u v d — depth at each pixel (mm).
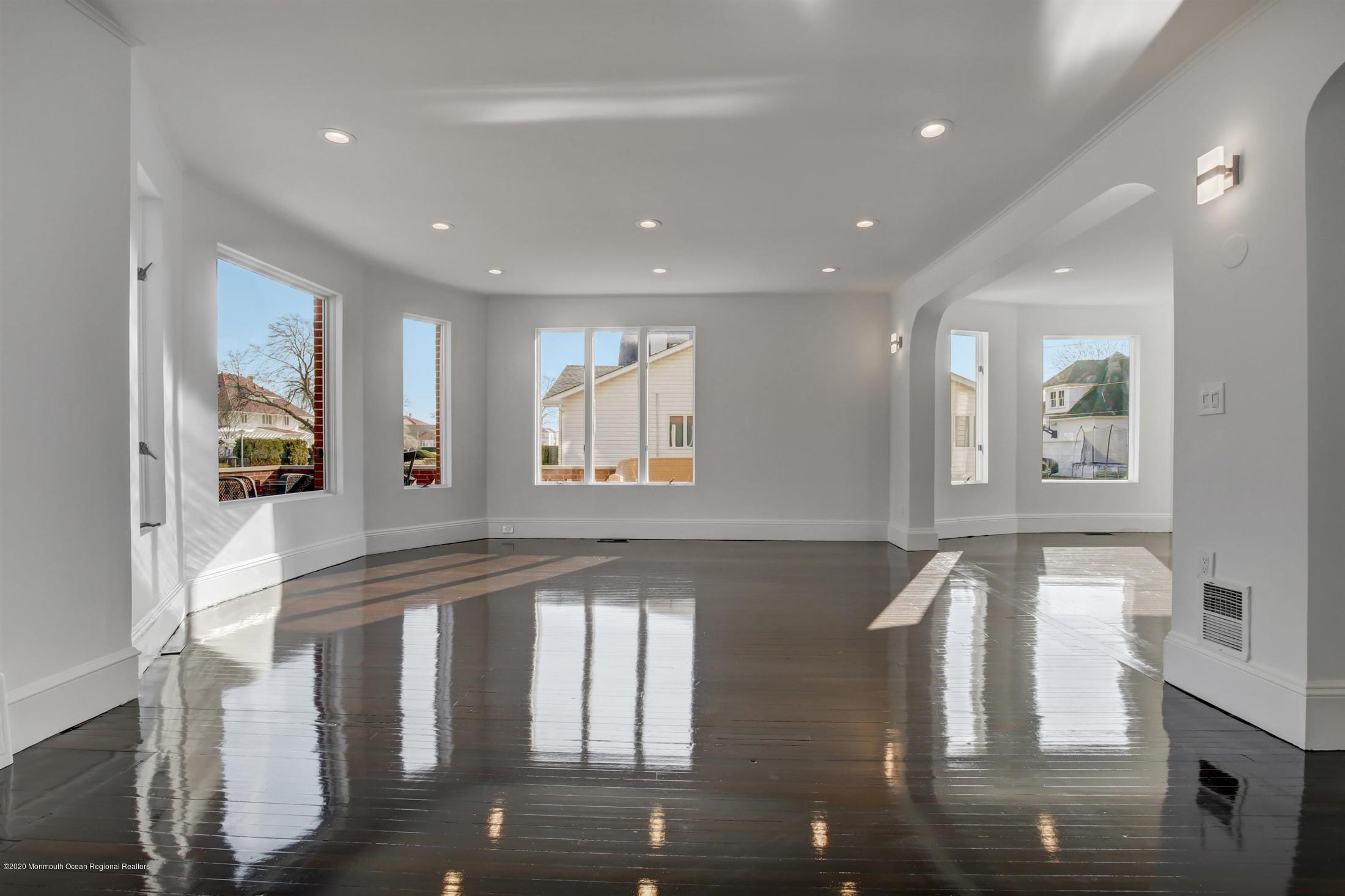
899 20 2666
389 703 2855
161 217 3738
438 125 3557
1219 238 2785
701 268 6500
